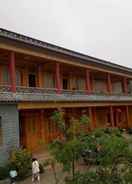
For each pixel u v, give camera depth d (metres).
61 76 34.72
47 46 27.09
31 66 29.89
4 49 22.67
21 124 26.11
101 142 6.52
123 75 43.53
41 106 24.72
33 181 17.20
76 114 33.56
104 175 6.46
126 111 43.16
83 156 6.67
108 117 42.03
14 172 17.05
